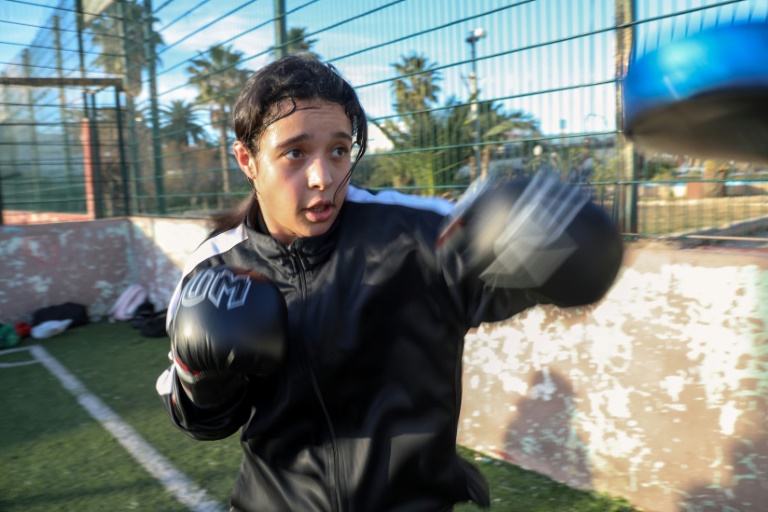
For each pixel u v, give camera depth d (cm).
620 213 267
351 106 110
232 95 521
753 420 225
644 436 255
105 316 705
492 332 306
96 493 294
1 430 378
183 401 118
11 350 576
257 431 122
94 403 421
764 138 59
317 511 119
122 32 695
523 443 299
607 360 264
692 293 236
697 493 242
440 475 120
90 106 708
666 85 59
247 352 104
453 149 326
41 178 696
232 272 113
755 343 222
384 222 120
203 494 290
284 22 436
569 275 92
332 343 115
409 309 116
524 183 98
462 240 98
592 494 271
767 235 232
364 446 117
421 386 117
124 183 725
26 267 659
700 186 247
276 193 109
